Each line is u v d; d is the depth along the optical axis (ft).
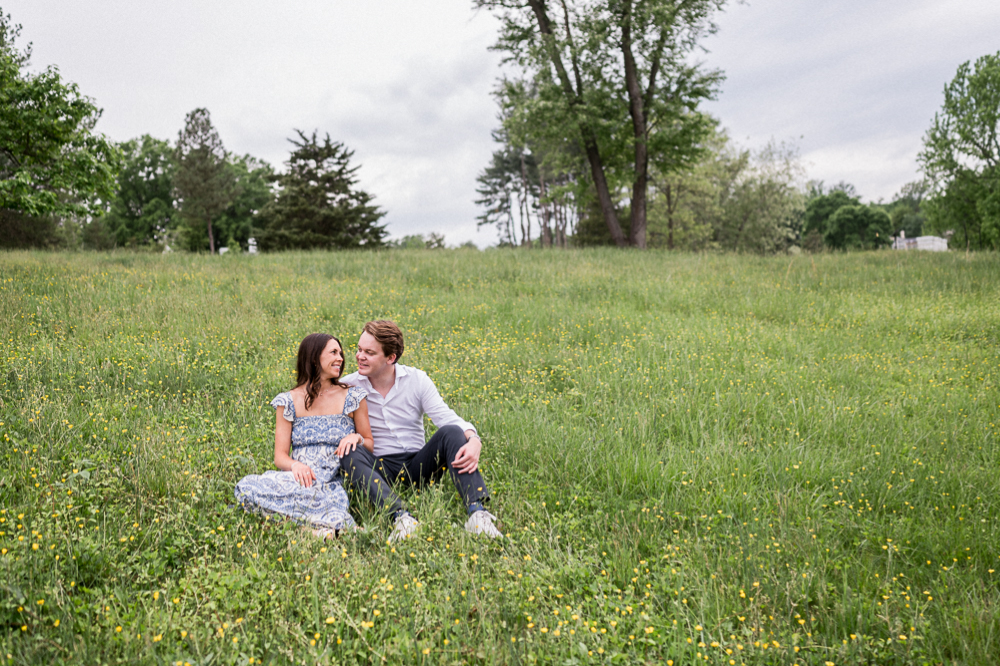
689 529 11.93
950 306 36.27
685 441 16.02
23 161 49.52
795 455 15.28
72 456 13.07
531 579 9.50
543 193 189.57
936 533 11.52
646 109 84.94
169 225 191.62
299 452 12.37
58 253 57.21
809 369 23.90
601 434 16.33
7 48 55.06
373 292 36.11
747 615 8.95
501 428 16.56
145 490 11.80
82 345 22.63
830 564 10.46
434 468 13.05
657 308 36.17
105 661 7.22
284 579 9.18
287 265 49.52
